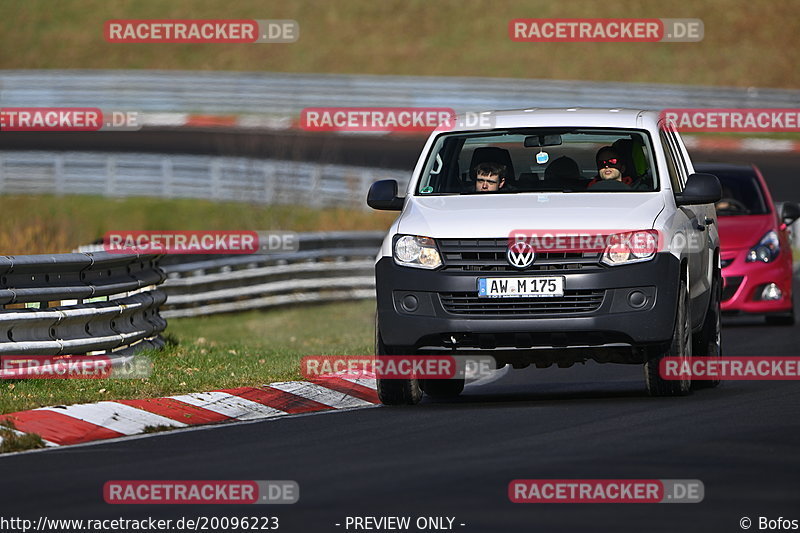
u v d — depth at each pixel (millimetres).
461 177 39969
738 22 191750
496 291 36250
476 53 186125
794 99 150500
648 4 192000
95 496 24828
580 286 36000
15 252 68375
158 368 42938
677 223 37656
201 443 31344
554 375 46688
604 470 25922
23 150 133000
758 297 60531
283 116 157000
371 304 80438
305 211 107688
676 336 37062
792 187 120500
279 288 76750
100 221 108375
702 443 28922
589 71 181125
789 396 37406
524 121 40719
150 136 143750
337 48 189625
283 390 39312
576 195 38250
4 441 31094
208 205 110375
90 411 34531
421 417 34844
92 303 42281
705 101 152250
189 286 71438
